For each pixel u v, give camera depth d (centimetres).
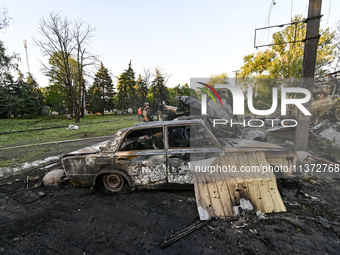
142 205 297
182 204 294
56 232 240
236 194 271
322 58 1297
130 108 4262
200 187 284
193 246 205
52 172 399
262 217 247
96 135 1120
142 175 314
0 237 234
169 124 324
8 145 882
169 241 213
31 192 359
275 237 213
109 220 262
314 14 440
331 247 195
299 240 207
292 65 1235
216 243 208
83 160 333
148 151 314
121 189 345
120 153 321
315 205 276
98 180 348
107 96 4112
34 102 3303
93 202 314
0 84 2003
